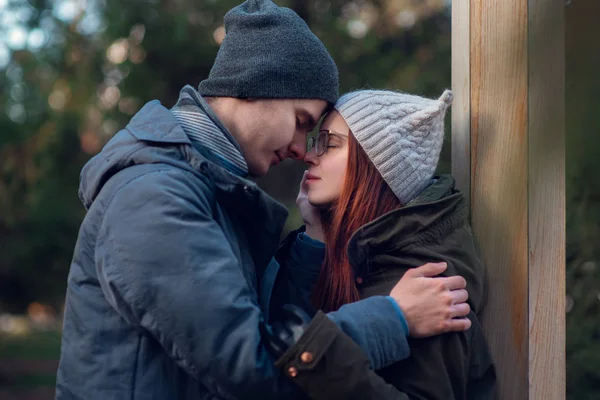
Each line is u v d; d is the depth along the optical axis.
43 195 8.66
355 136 1.94
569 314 3.12
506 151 2.02
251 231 1.87
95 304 1.70
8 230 9.09
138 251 1.59
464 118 2.08
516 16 2.01
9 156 8.67
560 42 2.01
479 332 1.91
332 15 7.18
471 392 1.92
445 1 7.49
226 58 1.88
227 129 1.85
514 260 2.01
